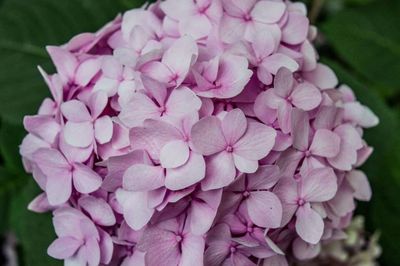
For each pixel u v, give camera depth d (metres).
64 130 0.42
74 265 0.44
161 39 0.44
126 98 0.42
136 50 0.43
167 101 0.41
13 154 0.52
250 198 0.41
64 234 0.44
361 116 0.46
